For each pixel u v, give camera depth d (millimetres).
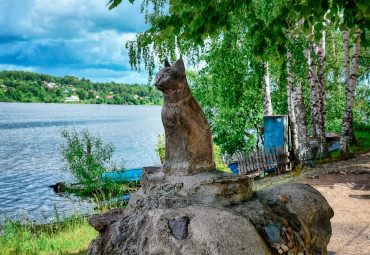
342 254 5242
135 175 15516
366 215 7133
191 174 3768
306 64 9789
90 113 145375
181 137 3844
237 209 3379
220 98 11164
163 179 3889
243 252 2748
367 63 19641
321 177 11352
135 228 3434
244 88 9609
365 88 22000
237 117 16688
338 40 22844
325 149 14969
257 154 14680
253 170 14750
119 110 194625
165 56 10469
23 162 27969
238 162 14828
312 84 15164
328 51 22750
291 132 15703
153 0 11320
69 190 14414
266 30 4863
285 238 3240
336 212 7578
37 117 109562
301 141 13508
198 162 3852
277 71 10078
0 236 7816
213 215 3039
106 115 133875
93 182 13500
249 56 8602
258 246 2852
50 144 41906
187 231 2938
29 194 16531
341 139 15328
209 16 4637
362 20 4379
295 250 3270
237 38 8703
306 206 3936
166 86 3672
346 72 16234
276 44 5176
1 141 45812
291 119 15719
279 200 3896
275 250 3102
